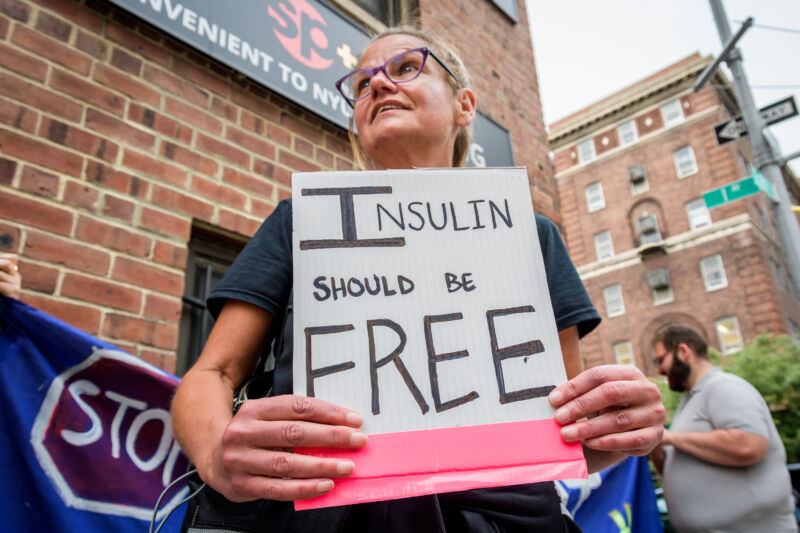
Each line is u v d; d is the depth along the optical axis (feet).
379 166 3.47
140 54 6.13
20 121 5.01
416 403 2.11
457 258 2.44
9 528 3.51
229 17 6.97
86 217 5.17
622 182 75.51
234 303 2.63
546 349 2.31
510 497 2.37
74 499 3.80
